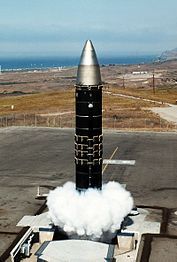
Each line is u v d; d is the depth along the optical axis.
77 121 25.95
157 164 45.88
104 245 23.53
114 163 46.09
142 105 104.75
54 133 68.06
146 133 68.25
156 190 36.19
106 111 91.69
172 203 32.69
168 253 23.80
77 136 26.09
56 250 22.83
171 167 44.56
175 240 25.48
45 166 45.06
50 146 56.66
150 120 81.25
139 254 23.69
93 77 25.22
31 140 61.34
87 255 22.20
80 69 25.36
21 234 26.30
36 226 26.67
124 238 24.75
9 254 23.61
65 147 55.97
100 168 26.56
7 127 74.69
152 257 23.34
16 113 92.56
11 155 50.69
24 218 28.89
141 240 25.34
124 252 24.34
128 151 52.91
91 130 25.73
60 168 44.12
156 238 25.67
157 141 60.66
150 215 29.80
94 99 25.47
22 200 33.34
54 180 39.34
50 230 25.61
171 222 28.53
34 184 38.00
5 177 40.50
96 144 26.03
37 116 87.19
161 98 124.75
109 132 68.88
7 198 33.88
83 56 25.38
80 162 26.23
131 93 134.12
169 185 37.75
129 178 39.94
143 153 51.72
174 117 86.81
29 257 23.70
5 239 25.58
